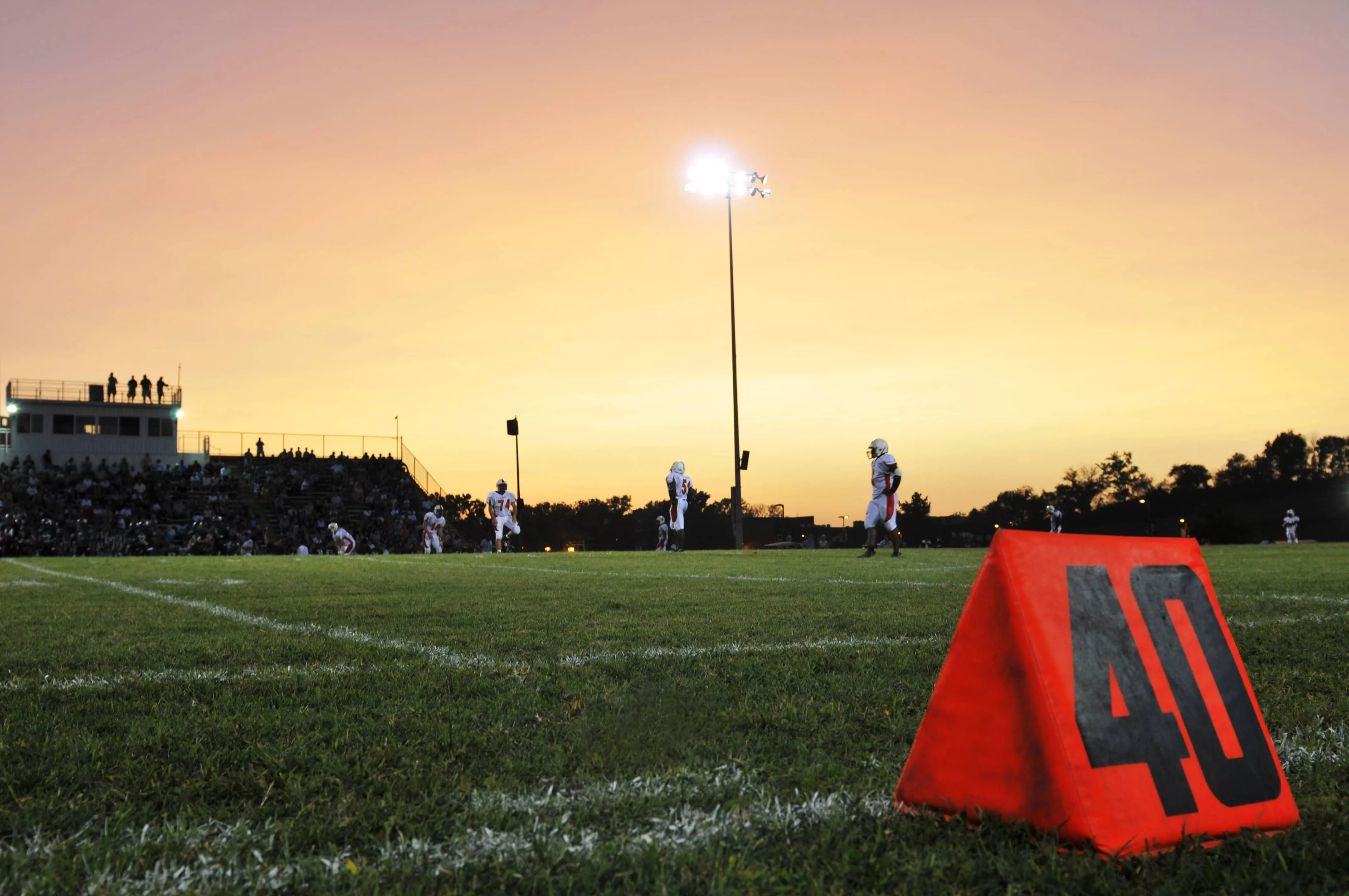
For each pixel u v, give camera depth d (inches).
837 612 260.1
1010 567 85.2
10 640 210.2
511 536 1545.3
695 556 752.3
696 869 72.9
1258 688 144.4
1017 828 78.8
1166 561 93.5
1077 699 81.2
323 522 1814.7
